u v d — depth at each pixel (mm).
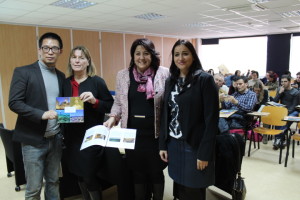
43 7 4570
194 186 1627
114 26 7129
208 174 1630
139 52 1721
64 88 1868
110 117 1906
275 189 2705
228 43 11383
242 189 2203
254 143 4070
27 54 6215
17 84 1647
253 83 5203
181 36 10430
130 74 1838
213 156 1598
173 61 1672
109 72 8094
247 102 3701
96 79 1948
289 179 2941
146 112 1768
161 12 5410
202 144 1543
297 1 4773
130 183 2072
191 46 1590
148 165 1836
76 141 1883
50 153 1865
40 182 1811
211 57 11852
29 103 1699
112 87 8227
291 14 6129
